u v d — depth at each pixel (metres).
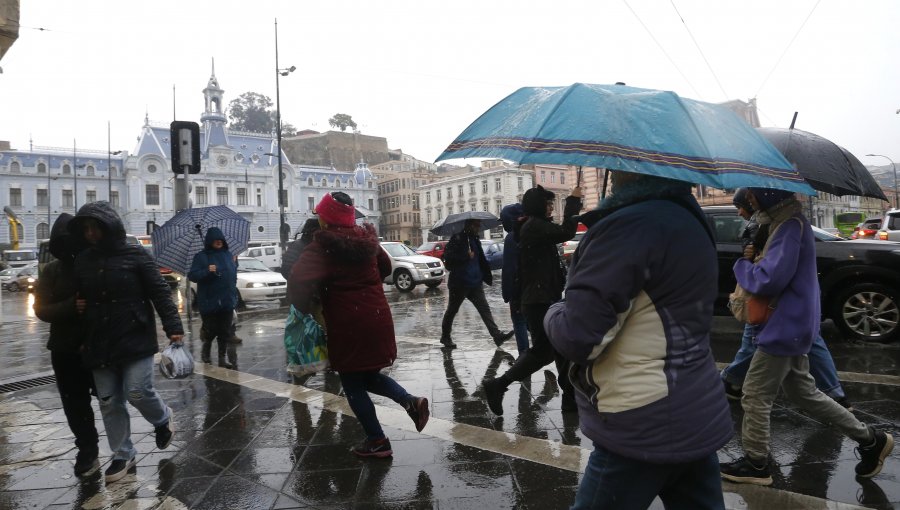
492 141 1.75
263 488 3.01
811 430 3.54
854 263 6.00
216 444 3.71
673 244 1.54
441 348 6.67
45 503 2.96
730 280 6.63
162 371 3.36
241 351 7.12
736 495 2.72
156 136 66.38
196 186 66.25
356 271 3.23
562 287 3.97
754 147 1.77
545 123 1.64
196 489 3.04
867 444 2.82
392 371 5.57
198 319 11.09
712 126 1.72
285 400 4.69
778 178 1.70
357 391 3.31
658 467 1.58
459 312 10.21
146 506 2.87
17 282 27.64
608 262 1.50
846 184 2.81
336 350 3.21
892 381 4.53
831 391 3.45
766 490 2.76
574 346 1.51
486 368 5.57
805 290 2.66
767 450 2.84
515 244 5.30
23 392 5.43
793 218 2.68
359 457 3.35
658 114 1.59
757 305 2.71
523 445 3.44
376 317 3.23
